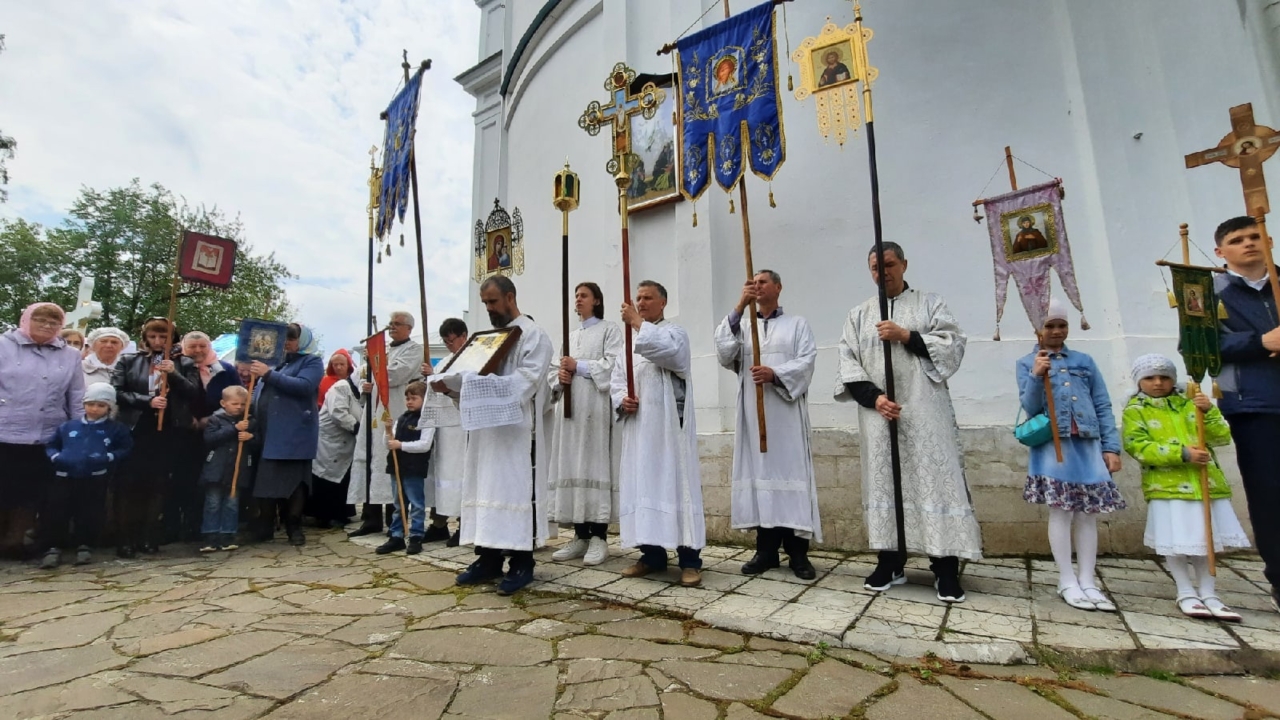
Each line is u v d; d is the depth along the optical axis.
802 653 2.62
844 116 5.13
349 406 6.25
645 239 5.97
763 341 4.14
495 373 3.73
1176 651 2.46
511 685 2.30
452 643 2.74
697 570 3.76
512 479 3.62
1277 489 2.75
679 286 5.48
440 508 5.03
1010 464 4.37
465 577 3.75
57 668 2.49
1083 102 4.68
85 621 3.12
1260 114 4.59
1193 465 3.02
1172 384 3.19
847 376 3.69
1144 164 4.61
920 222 4.85
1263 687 2.29
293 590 3.71
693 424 3.98
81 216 22.83
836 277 4.98
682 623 3.02
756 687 2.29
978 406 4.53
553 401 4.83
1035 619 2.91
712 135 4.27
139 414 5.03
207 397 5.48
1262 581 3.50
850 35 3.84
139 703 2.16
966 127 4.88
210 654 2.63
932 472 3.38
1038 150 4.74
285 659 2.57
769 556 4.02
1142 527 4.20
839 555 4.50
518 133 8.59
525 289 7.80
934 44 5.01
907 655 2.55
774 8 4.14
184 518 5.45
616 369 4.22
